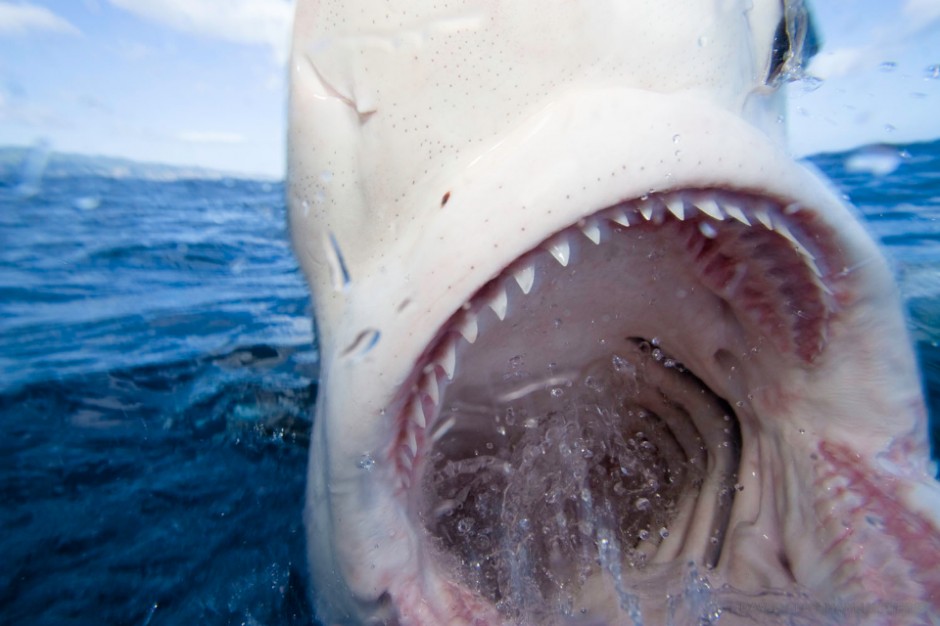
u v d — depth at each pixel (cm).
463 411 112
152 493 185
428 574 96
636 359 113
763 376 105
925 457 97
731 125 75
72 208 722
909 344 95
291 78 108
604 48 80
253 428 227
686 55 82
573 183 70
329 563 104
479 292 75
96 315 370
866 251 84
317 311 114
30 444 212
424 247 78
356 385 82
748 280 92
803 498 101
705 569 110
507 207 72
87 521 169
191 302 404
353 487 86
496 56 82
